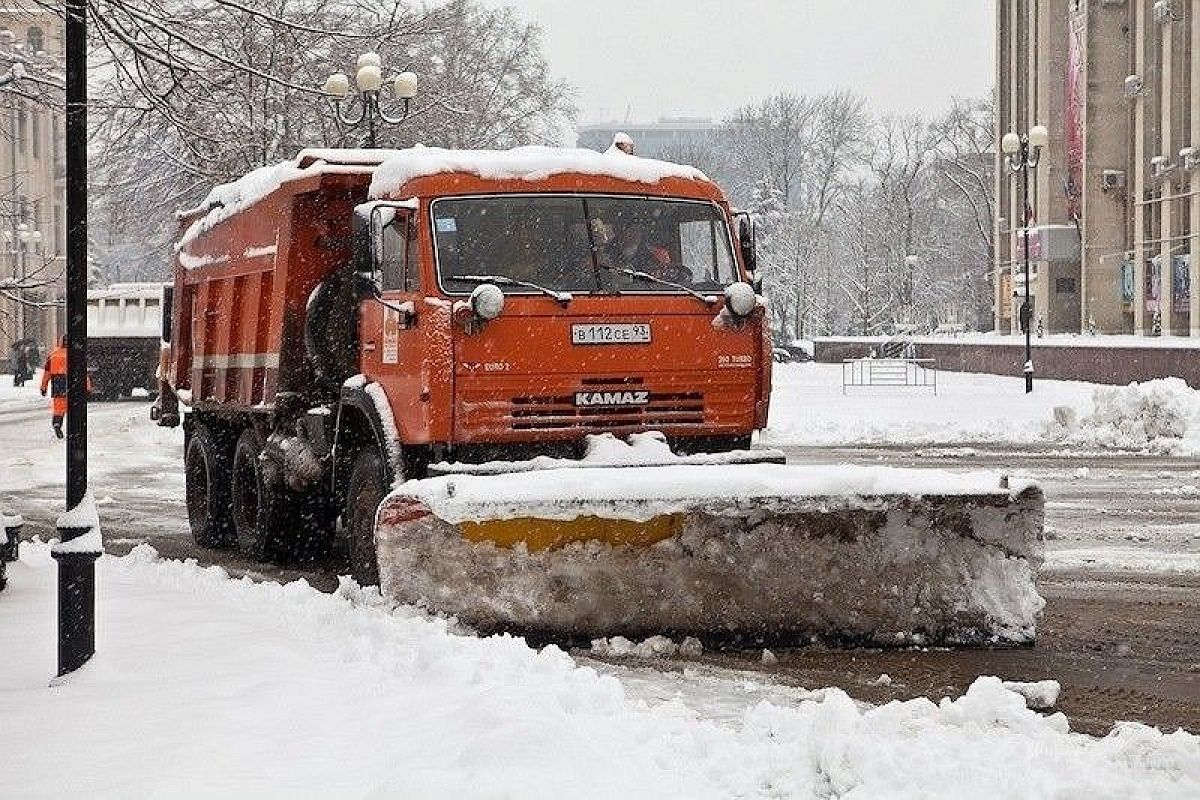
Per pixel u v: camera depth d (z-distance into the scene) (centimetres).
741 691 870
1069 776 629
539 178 1155
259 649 864
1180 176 6244
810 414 3594
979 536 999
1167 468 2395
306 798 582
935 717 731
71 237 857
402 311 1133
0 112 1958
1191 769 633
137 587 1135
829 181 10600
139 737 683
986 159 10644
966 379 5419
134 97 1456
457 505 955
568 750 606
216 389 1614
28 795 598
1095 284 7062
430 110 4088
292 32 2091
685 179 1194
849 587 990
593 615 976
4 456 2922
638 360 1140
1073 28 7269
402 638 879
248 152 2706
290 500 1450
